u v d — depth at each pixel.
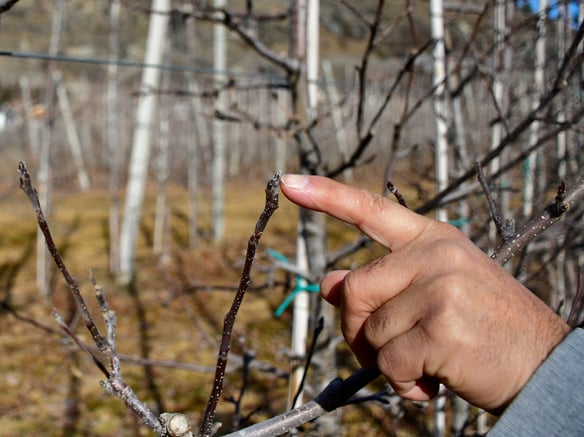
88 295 6.91
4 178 13.15
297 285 2.41
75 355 5.33
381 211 0.83
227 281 7.41
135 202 7.27
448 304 0.74
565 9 2.21
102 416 4.47
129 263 7.39
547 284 3.03
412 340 0.76
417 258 0.80
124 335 5.77
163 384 4.84
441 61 2.70
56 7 6.04
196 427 4.10
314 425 2.29
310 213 2.36
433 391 0.81
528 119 1.62
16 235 9.73
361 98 1.98
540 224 1.00
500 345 0.74
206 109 8.44
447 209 2.73
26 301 6.71
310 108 2.32
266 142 16.11
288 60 2.37
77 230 10.11
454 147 2.91
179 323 6.11
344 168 2.16
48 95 6.26
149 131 7.36
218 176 9.34
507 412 0.73
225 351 0.84
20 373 5.01
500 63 2.60
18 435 4.16
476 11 2.61
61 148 15.36
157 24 6.83
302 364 2.31
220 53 8.73
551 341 0.76
